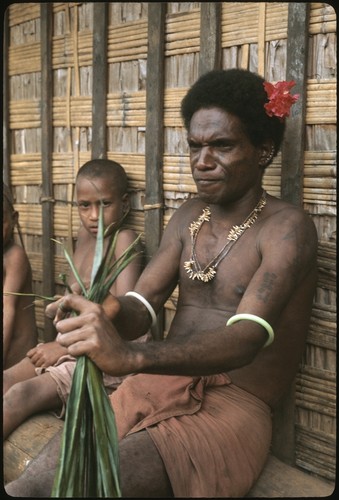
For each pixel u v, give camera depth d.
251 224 2.22
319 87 2.30
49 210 3.48
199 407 2.09
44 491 1.95
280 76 2.43
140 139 3.01
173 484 1.94
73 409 1.65
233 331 1.84
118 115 3.07
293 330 2.23
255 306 1.93
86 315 1.65
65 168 3.40
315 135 2.33
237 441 2.05
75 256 3.13
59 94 3.41
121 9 3.04
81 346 1.62
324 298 2.35
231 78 2.14
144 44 2.94
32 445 2.45
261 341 1.89
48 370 2.64
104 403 1.69
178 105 2.80
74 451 1.63
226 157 2.13
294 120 2.34
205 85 2.16
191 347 1.75
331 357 2.36
